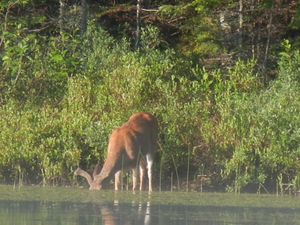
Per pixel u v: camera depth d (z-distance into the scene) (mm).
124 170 39719
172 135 41156
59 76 46125
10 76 46312
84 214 29938
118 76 43156
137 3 53219
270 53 51812
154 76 43719
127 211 30984
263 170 39781
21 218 28812
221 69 50219
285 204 34562
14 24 51094
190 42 53094
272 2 50938
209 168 40906
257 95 42969
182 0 53531
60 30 51562
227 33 51719
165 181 41000
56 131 41625
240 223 28797
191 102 42469
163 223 28375
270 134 40125
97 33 47219
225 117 41125
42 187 39656
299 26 50281
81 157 41281
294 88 42500
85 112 42406
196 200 35312
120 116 41781
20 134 41312
